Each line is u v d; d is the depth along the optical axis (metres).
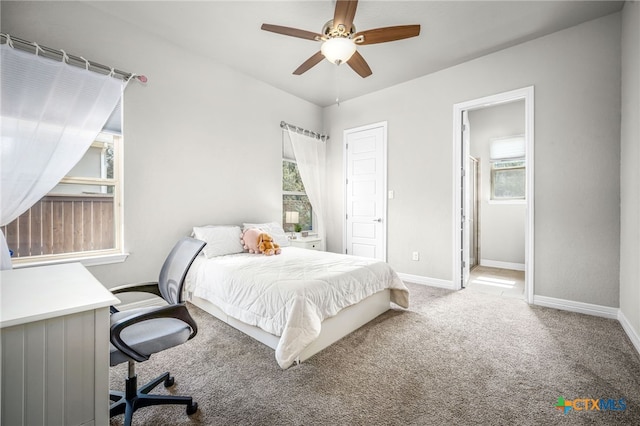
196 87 3.18
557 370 1.76
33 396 0.88
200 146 3.22
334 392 1.56
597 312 2.63
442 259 3.65
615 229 2.56
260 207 3.92
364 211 4.46
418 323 2.50
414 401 1.48
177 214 3.03
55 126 2.20
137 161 2.72
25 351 0.87
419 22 2.64
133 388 1.35
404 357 1.92
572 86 2.75
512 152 4.91
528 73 2.98
